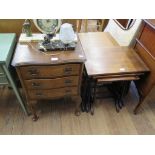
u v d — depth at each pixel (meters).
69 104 1.94
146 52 1.64
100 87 2.11
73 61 1.31
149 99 2.04
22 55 1.34
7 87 2.09
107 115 1.85
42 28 1.44
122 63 1.62
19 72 1.31
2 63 1.30
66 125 1.74
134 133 1.70
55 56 1.34
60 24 1.46
